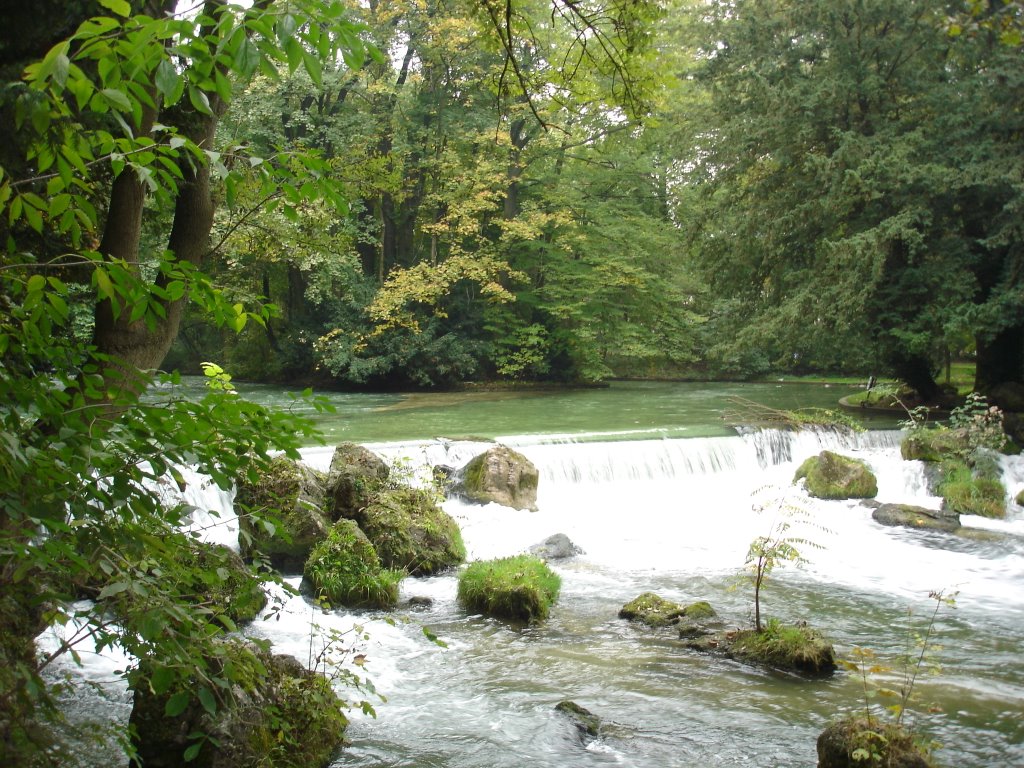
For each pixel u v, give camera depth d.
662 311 32.78
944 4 19.73
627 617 9.16
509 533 12.79
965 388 26.75
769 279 25.45
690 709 6.81
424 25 28.31
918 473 16.12
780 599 10.04
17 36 5.44
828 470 15.59
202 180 5.80
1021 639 8.73
